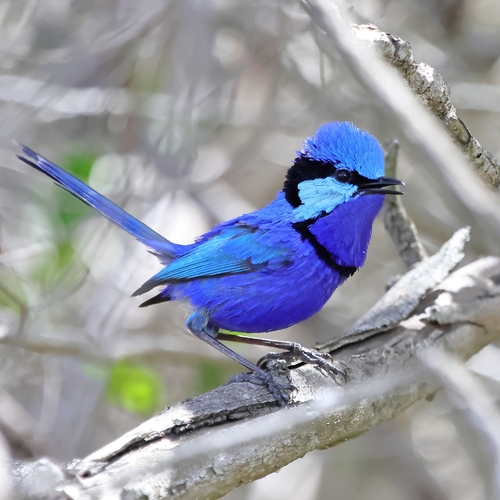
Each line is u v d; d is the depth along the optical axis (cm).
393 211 1084
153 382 1271
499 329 935
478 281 978
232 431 720
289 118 1530
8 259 1270
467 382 698
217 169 1502
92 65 1370
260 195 1638
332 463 1484
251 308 973
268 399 789
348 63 652
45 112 1430
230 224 1001
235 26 1441
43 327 1278
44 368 1325
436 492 1487
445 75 1541
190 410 737
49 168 1116
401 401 855
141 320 1489
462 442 1385
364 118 1439
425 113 653
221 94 1473
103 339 1228
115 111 1413
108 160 1450
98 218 1318
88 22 1497
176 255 1082
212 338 983
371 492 1501
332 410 780
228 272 963
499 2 1628
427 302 964
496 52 1617
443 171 568
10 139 1318
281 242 948
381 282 1623
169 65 1395
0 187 1396
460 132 781
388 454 1473
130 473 611
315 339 1598
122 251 1412
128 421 1421
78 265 1276
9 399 1288
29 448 1218
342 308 1619
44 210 1318
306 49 1484
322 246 947
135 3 1396
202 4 1298
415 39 1540
